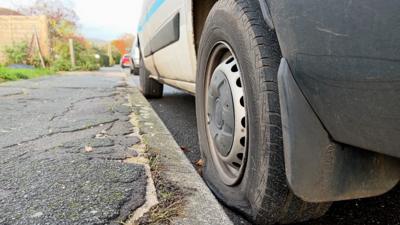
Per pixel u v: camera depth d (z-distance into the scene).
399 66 0.73
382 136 0.83
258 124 1.24
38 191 1.41
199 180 1.67
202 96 1.87
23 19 12.27
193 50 2.10
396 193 1.65
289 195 1.17
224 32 1.54
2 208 1.26
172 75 3.01
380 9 0.75
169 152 2.09
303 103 1.02
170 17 2.58
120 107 3.75
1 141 2.21
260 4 1.22
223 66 1.62
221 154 1.62
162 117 3.75
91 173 1.62
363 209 1.50
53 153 1.94
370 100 0.81
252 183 1.29
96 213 1.23
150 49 3.95
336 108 0.92
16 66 11.12
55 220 1.18
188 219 1.26
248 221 1.38
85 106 3.78
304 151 1.03
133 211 1.26
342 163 1.03
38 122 2.84
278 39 1.10
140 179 1.57
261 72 1.22
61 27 14.03
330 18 0.87
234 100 1.49
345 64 0.85
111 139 2.29
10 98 4.35
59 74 10.04
